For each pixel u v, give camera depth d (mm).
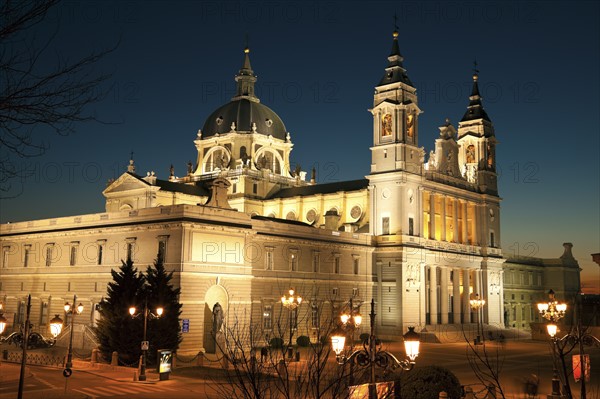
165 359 51219
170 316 63312
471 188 118125
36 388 46250
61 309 84812
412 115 104562
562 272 146875
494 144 125000
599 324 90625
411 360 24516
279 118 131875
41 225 91312
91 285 81062
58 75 13125
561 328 94312
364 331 96375
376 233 100750
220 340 71250
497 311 118875
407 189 100625
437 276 107625
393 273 97750
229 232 75250
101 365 59281
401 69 105250
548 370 61969
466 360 70188
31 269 91062
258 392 22172
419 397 29750
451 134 115188
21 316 91438
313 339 83375
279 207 116875
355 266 96375
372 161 103250
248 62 133250
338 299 89688
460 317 110312
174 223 71125
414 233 101062
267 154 127000
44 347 76250
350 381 24188
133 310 55938
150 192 101812
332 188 114625
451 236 113062
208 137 127250
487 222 119875
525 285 142125
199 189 111562
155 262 69625
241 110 126750
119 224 78812
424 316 99688
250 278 76875
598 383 52656
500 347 88312
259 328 79312
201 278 71562
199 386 47844
